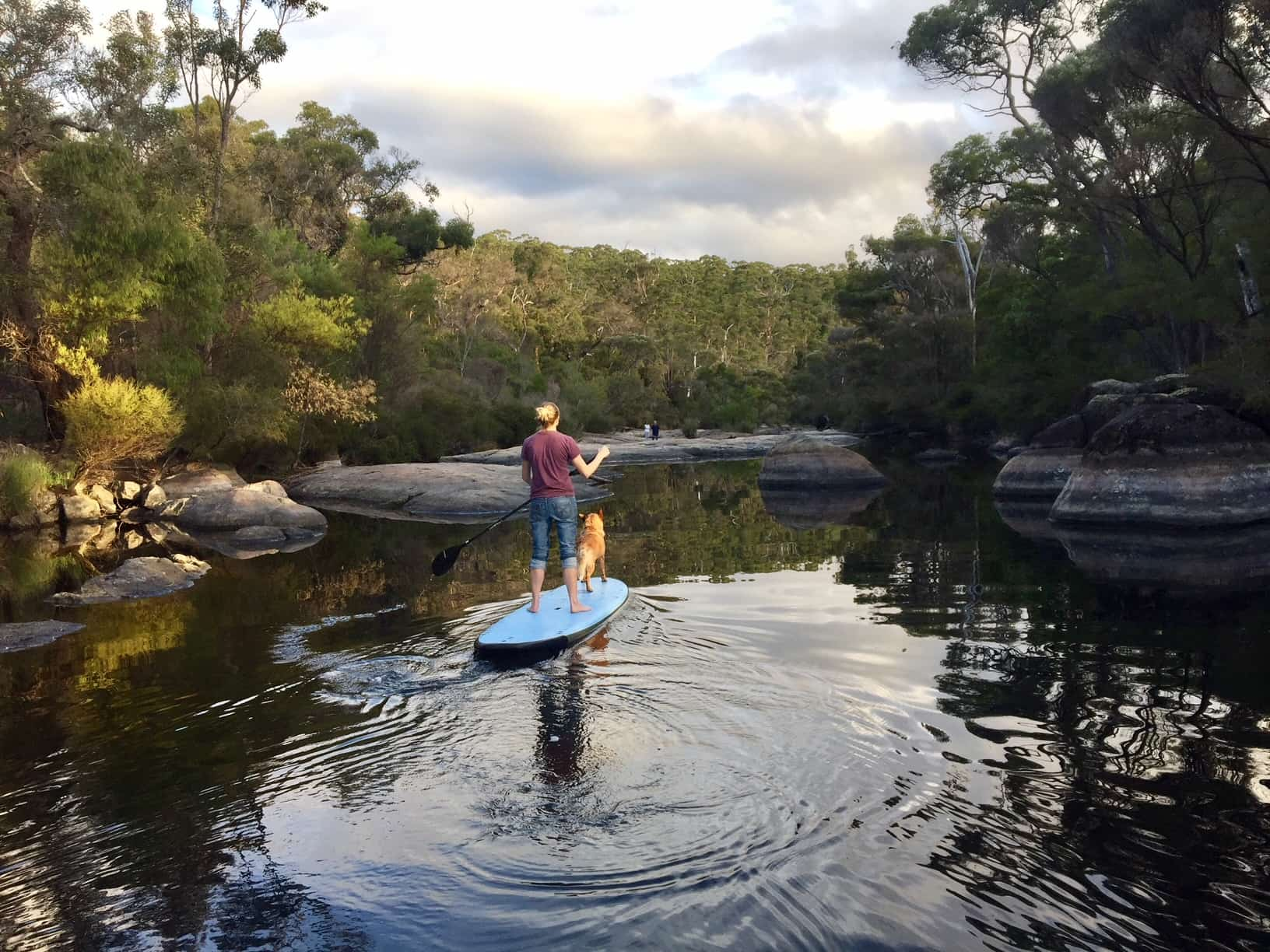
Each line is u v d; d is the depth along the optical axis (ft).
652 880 9.37
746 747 13.05
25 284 57.36
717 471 97.14
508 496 60.95
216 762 13.50
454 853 10.18
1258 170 60.49
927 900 8.77
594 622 20.85
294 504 51.52
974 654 18.11
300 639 21.84
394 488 63.82
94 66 65.67
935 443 137.80
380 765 12.98
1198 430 38.58
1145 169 66.08
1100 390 56.90
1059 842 9.87
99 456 57.06
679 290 344.69
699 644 19.45
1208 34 48.37
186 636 22.74
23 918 9.18
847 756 12.59
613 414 192.24
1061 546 33.50
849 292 160.66
